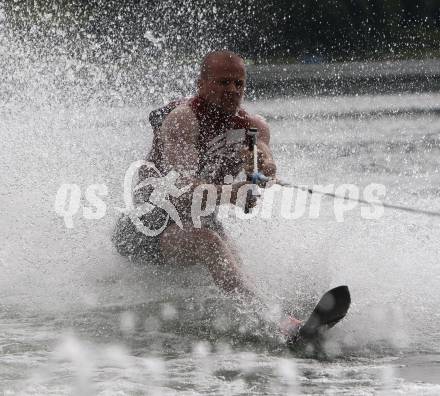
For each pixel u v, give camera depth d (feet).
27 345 52.85
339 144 136.36
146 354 51.19
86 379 46.50
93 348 52.29
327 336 54.03
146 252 63.98
